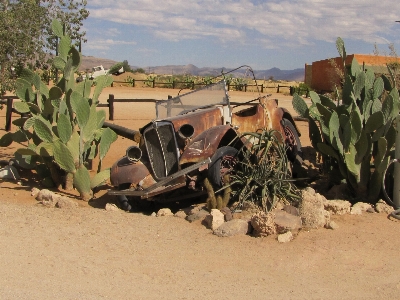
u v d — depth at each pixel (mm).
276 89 44438
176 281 5523
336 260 6141
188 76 49281
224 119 9172
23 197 9219
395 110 8391
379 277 5738
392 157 8711
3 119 19516
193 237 6805
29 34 11812
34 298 4918
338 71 10172
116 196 9211
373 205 8117
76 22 14562
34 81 10008
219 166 8242
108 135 10164
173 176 8148
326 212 7254
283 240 6613
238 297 5160
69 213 7750
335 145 8453
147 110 23609
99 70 39594
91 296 5043
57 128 9234
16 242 6473
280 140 9789
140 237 6781
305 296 5238
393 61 13297
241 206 7680
